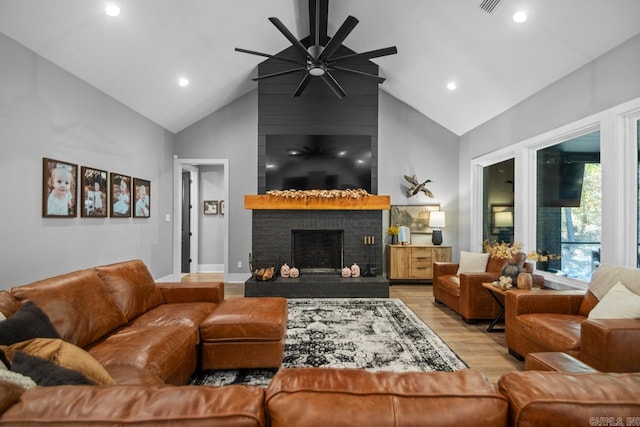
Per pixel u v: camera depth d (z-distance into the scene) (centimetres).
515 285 307
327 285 436
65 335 172
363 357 253
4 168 256
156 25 322
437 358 253
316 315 357
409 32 390
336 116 492
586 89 297
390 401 68
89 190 347
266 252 475
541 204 386
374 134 491
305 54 321
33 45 275
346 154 485
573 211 337
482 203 525
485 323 340
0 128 253
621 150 268
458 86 439
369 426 65
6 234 257
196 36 366
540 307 253
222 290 292
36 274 284
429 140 578
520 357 256
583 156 323
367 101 493
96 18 283
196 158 555
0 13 242
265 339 228
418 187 559
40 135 288
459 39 355
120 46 324
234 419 65
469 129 533
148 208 472
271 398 69
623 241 267
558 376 74
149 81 398
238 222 559
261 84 491
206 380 220
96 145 361
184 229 639
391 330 312
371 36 439
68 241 320
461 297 350
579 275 329
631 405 66
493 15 301
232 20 372
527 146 385
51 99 299
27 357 97
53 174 299
